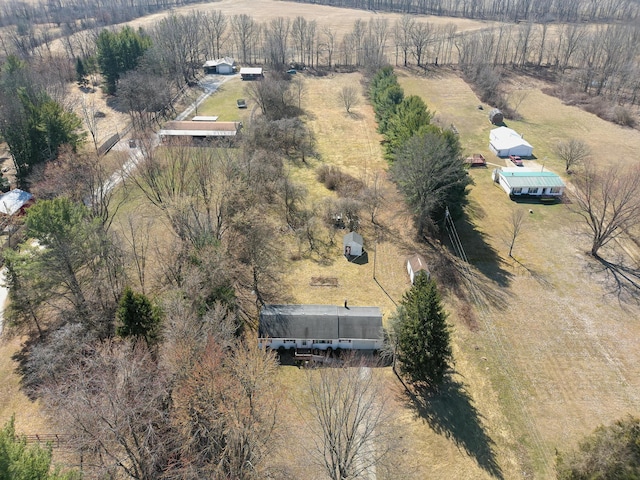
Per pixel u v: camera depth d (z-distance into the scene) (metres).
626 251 62.03
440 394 42.12
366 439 33.16
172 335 35.59
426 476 35.44
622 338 48.62
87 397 30.61
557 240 64.19
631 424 29.45
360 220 68.00
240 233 57.00
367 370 44.09
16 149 71.00
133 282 51.84
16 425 37.72
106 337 42.91
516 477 35.78
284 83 111.50
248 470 30.88
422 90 122.06
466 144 93.06
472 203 72.50
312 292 53.94
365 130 99.56
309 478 34.44
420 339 39.94
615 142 94.56
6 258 45.62
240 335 46.66
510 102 115.38
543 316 51.28
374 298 53.28
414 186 61.47
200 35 145.00
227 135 85.56
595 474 28.30
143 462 30.31
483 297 53.72
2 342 46.03
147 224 62.34
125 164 76.56
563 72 133.75
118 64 113.44
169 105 107.69
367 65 126.25
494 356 46.31
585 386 43.41
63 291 49.88
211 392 30.50
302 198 70.88
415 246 62.59
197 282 42.81
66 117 75.25
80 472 27.92
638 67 121.44
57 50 145.12
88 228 46.38
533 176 75.44
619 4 198.88
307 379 43.00
